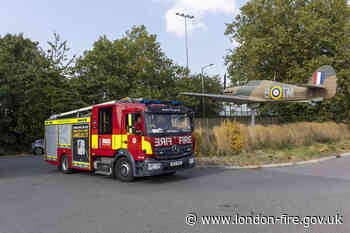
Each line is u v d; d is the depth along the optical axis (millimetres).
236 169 12188
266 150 17016
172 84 35781
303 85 19453
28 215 6043
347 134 22234
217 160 14180
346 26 26797
